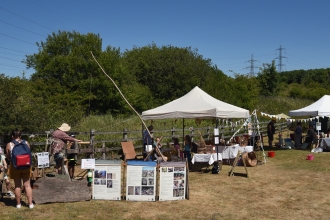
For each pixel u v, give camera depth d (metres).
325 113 18.34
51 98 26.03
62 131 8.92
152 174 7.86
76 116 18.11
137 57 42.16
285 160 14.61
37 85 26.83
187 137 12.43
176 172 8.02
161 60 39.91
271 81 47.19
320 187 9.56
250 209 7.45
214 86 29.31
